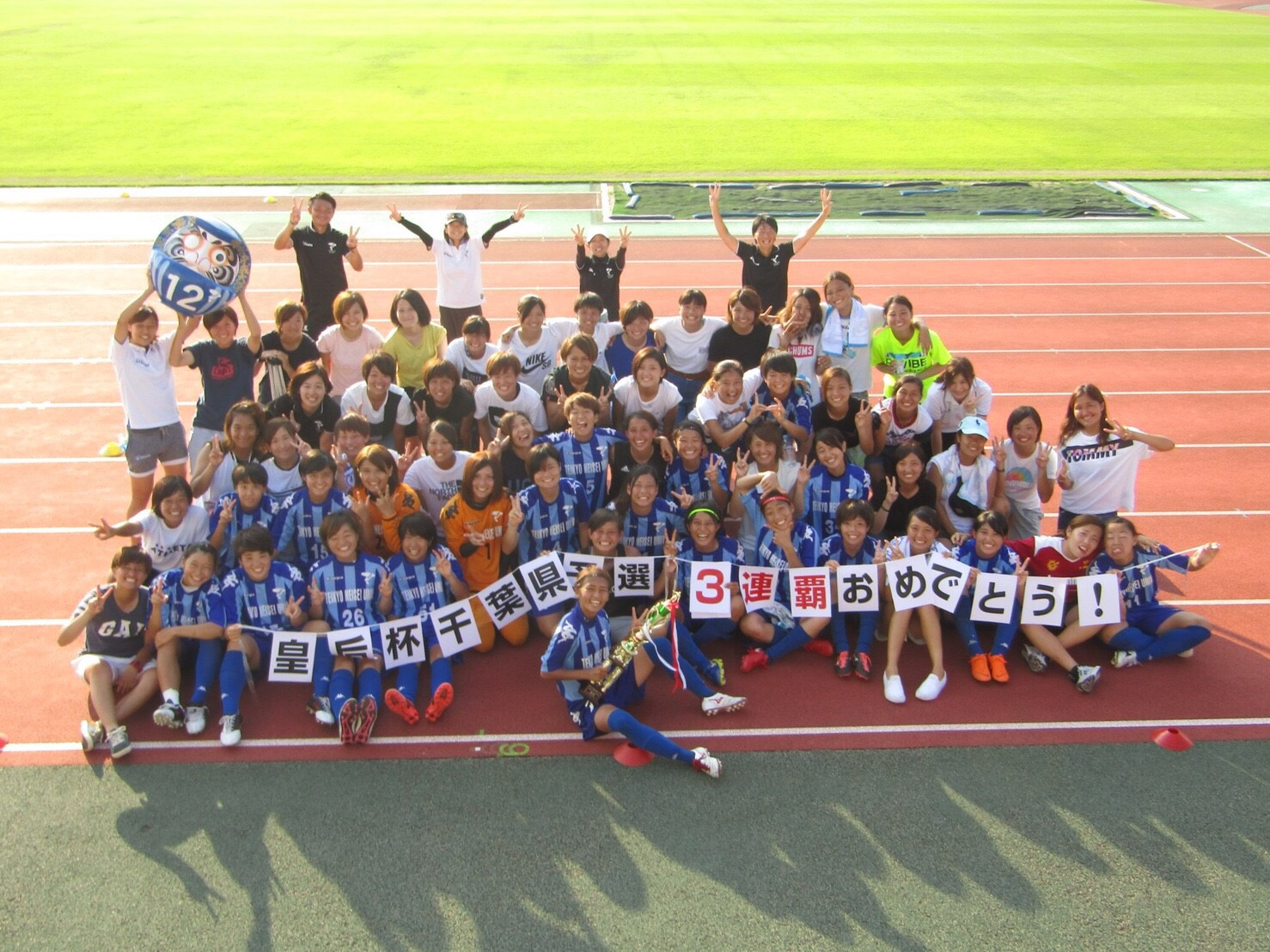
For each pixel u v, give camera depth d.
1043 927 4.88
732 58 32.66
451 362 8.38
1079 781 5.80
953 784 5.78
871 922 4.89
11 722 6.20
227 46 34.38
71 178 19.44
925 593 6.66
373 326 13.40
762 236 9.80
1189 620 6.82
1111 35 37.81
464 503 6.73
